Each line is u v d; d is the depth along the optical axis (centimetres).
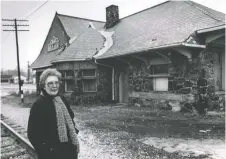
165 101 1056
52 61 1573
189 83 957
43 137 257
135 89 1243
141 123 786
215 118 824
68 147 275
